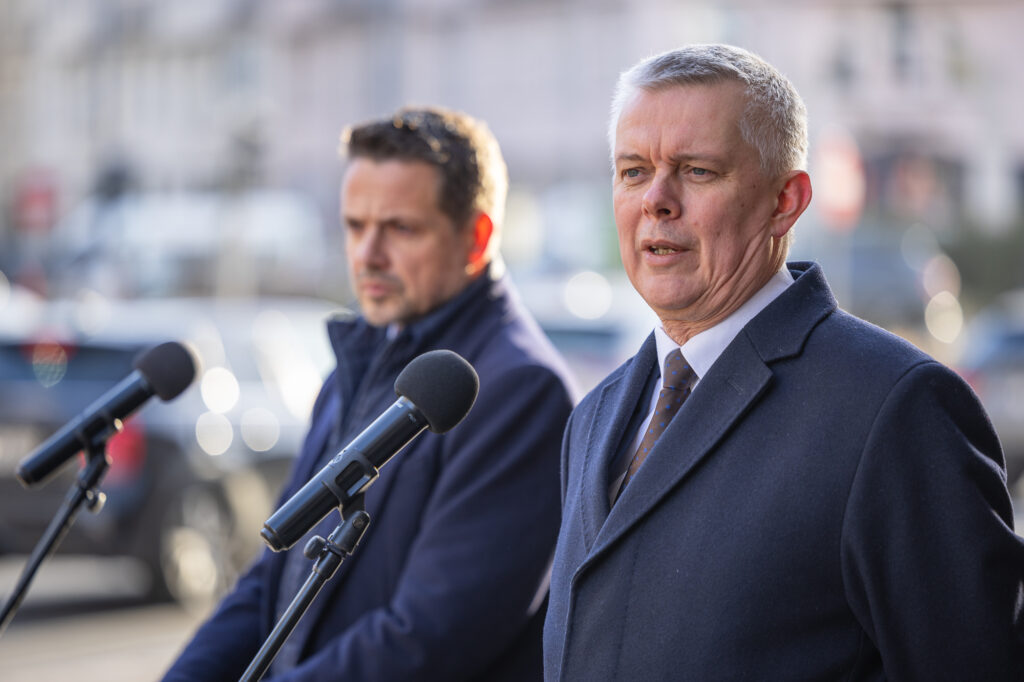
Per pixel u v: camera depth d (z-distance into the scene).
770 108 5.71
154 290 60.62
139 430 20.75
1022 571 5.20
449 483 7.52
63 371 21.05
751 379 5.54
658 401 5.92
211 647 8.12
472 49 89.56
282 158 95.69
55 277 59.81
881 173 82.06
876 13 81.88
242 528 21.70
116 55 105.25
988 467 5.22
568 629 5.69
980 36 83.00
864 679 5.27
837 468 5.23
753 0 79.75
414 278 8.19
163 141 101.75
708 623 5.29
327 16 94.69
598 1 83.88
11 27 110.44
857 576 5.19
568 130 85.38
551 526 7.54
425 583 7.32
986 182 83.31
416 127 8.29
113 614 20.75
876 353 5.41
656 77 5.77
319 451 8.52
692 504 5.49
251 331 23.47
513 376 7.74
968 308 72.81
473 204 8.30
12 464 20.64
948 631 5.07
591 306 30.19
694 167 5.70
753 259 5.75
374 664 7.17
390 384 8.12
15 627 19.94
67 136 107.25
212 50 99.81
